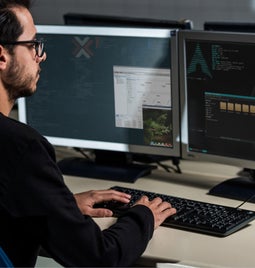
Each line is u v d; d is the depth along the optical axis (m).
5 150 1.70
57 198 1.71
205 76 2.33
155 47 2.41
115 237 1.80
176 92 2.41
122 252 1.79
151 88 2.45
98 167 2.61
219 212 2.09
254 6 3.47
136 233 1.85
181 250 1.89
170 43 2.38
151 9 3.65
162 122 2.46
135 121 2.51
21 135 1.71
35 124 2.69
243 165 2.34
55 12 3.76
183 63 2.37
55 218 1.70
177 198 2.21
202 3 3.56
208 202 2.25
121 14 3.71
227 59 2.27
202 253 1.87
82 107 2.59
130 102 2.50
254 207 2.21
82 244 1.72
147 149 2.51
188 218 2.05
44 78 2.62
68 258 1.73
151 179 2.50
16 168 1.69
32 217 1.71
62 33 2.55
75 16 2.83
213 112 2.35
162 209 2.05
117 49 2.47
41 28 2.58
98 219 2.12
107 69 2.51
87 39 2.51
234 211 2.10
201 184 2.43
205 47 2.31
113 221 2.10
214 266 1.79
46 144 1.76
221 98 2.32
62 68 2.58
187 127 2.42
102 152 2.63
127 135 2.54
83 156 2.80
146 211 1.94
